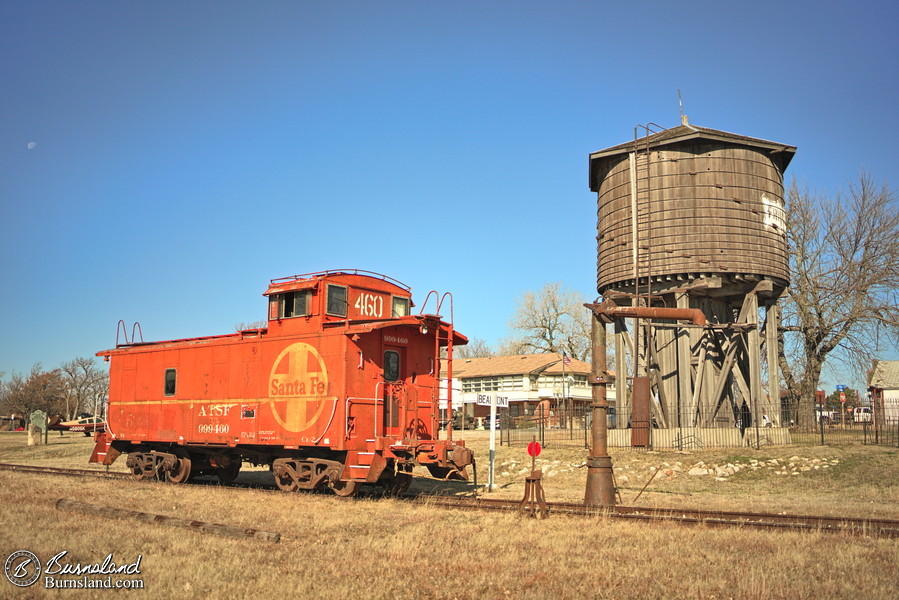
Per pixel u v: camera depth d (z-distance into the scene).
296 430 17.05
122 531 11.05
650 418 27.03
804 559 9.44
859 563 9.24
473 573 8.92
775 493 19.38
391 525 12.24
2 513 12.73
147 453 21.56
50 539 10.40
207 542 10.34
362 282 18.34
